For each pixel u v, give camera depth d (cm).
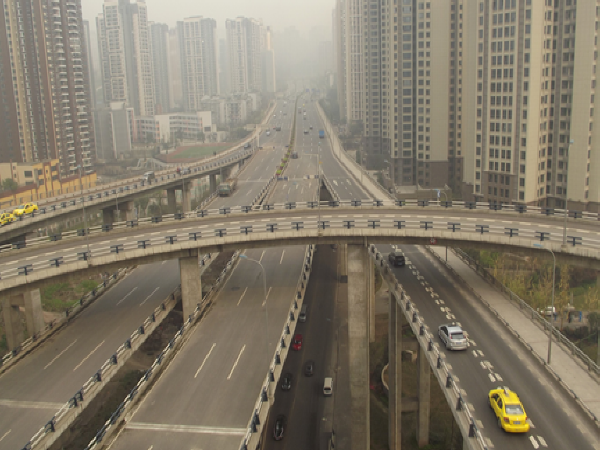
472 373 4691
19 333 8262
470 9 14125
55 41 19638
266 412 5050
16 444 4744
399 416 7356
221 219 9144
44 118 19462
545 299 8950
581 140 12462
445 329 5294
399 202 9550
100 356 6234
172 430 4747
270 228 7631
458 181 18412
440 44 17712
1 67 18962
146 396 5288
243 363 5866
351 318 7519
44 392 5553
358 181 16775
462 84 17425
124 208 13988
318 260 13288
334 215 8888
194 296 7500
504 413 3809
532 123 12812
